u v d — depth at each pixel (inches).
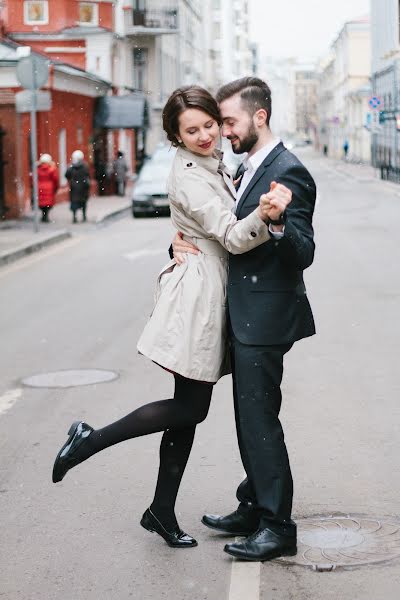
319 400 282.7
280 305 165.9
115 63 1685.5
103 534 186.5
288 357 343.6
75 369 338.3
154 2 2004.2
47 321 438.9
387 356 340.5
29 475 223.6
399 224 906.7
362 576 162.6
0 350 377.4
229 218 162.2
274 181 162.9
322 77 5201.8
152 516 179.3
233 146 169.6
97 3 1563.7
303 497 202.5
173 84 2341.3
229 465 225.5
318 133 5728.3
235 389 173.2
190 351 165.8
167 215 1106.7
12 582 165.6
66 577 167.3
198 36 3048.7
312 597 155.5
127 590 161.3
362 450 233.9
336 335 380.5
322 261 621.0
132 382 316.2
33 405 289.7
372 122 2057.1
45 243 794.8
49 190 995.9
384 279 533.6
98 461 231.6
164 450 177.0
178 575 166.4
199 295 166.9
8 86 1042.1
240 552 168.7
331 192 1531.7
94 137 1505.9
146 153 2055.9
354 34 3540.8
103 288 539.8
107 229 954.7
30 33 1531.7
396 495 202.2
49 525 192.2
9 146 1043.9
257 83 167.5
